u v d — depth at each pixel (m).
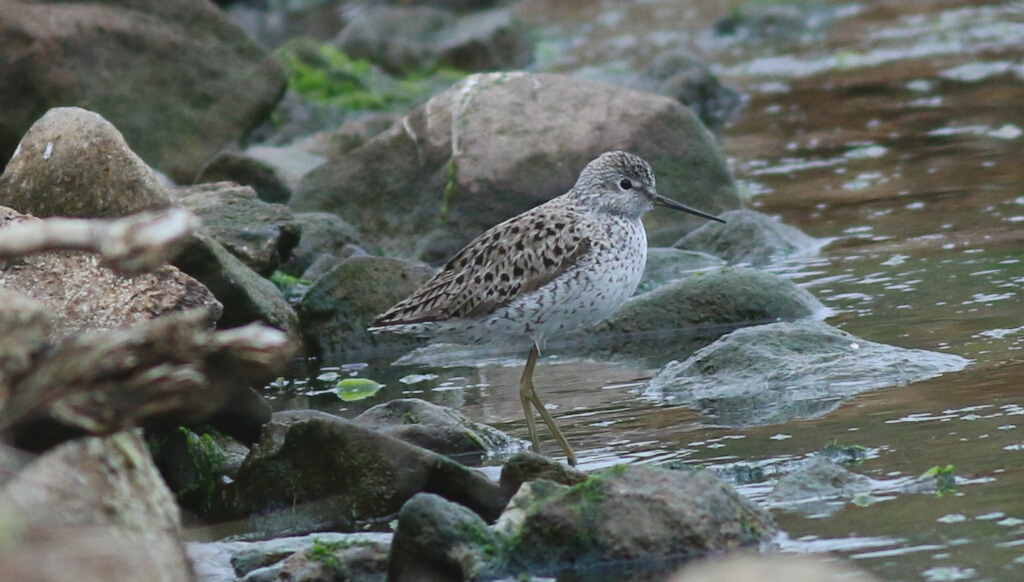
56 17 24.02
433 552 8.64
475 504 10.10
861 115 27.83
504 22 37.78
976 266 16.56
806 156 24.95
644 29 42.16
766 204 21.75
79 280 11.24
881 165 23.39
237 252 16.75
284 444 10.59
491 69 36.88
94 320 11.01
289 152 24.55
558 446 11.81
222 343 7.69
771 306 15.55
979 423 10.77
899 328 14.25
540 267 12.65
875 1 41.00
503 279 12.68
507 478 10.03
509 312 12.70
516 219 13.13
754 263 18.31
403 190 21.47
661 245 20.27
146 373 7.56
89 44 24.16
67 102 23.75
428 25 37.72
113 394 7.51
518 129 21.44
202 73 25.11
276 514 10.48
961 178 21.67
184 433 11.21
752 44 38.09
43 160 13.94
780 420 11.63
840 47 35.62
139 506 7.70
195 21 25.38
